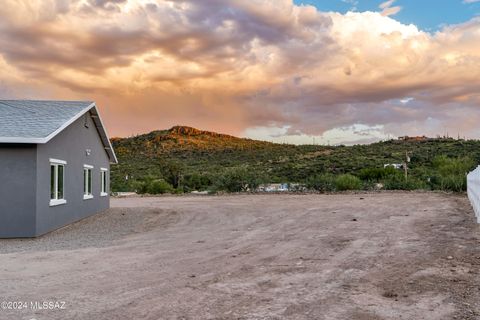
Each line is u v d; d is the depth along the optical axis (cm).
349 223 1315
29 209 1208
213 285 638
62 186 1448
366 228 1198
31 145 1214
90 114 1766
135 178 4638
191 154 8150
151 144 9419
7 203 1203
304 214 1609
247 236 1122
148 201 2553
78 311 527
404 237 1030
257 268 746
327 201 2186
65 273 732
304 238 1060
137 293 601
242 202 2272
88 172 1783
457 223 1246
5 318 505
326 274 695
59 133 1401
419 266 734
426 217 1409
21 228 1202
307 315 502
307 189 3061
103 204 1977
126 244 1053
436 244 927
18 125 1284
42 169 1256
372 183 3098
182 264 791
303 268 739
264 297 574
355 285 627
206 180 4369
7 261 852
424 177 3362
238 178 3188
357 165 5122
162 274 714
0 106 1551
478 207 1275
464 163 3406
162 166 4522
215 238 1107
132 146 9288
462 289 596
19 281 678
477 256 797
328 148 7775
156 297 580
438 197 2295
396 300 555
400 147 6675
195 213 1766
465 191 2678
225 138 10744
